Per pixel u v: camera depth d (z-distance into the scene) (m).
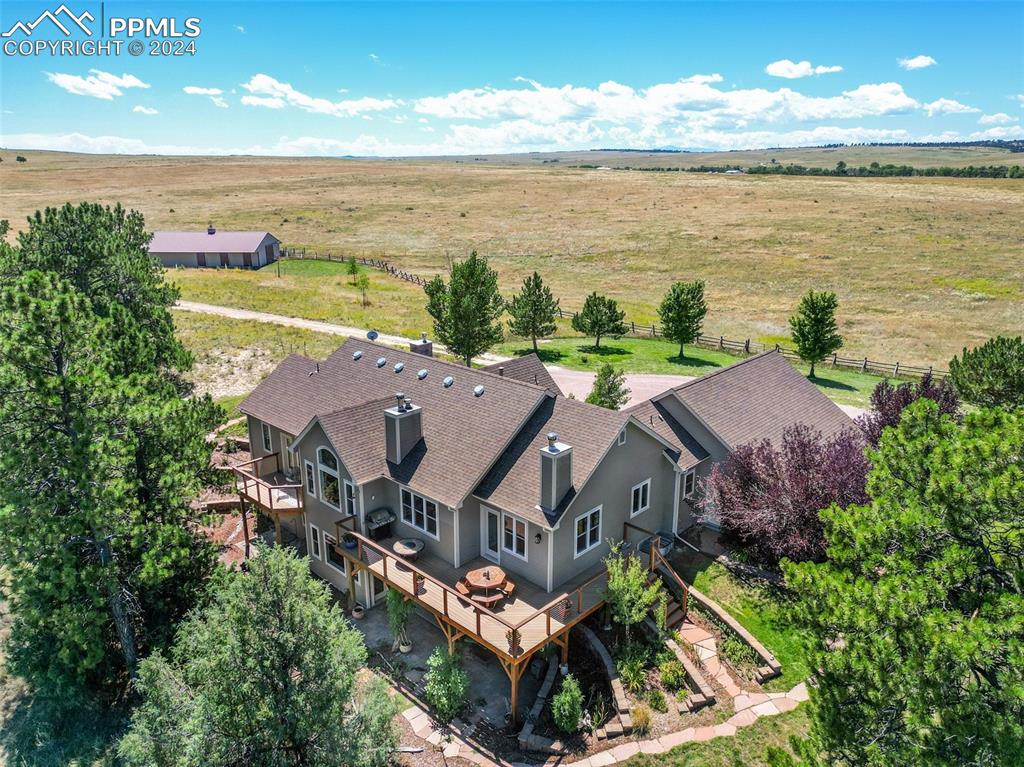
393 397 24.16
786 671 17.47
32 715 18.52
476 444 21.03
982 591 10.89
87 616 17.27
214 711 13.88
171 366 33.12
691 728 15.99
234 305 63.12
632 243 102.56
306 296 69.00
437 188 163.38
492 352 50.25
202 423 24.47
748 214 119.12
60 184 157.12
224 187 161.12
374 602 22.27
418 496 21.05
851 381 44.06
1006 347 27.30
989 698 9.70
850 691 10.93
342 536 21.88
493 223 120.00
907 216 110.38
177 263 87.44
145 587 19.73
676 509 23.36
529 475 19.70
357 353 28.11
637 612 17.86
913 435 13.55
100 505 16.70
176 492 19.30
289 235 110.25
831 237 99.44
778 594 19.97
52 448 16.95
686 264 90.12
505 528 20.22
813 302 43.78
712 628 19.22
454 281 42.75
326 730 14.38
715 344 53.38
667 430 24.08
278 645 14.37
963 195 130.00
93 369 18.06
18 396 16.77
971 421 12.43
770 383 28.39
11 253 34.34
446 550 20.59
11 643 19.16
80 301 18.06
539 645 16.98
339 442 21.36
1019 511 10.43
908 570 11.05
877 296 71.94
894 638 10.35
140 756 14.72
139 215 45.88
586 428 20.25
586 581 18.81
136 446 18.47
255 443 28.97
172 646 18.66
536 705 17.20
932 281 76.00
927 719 9.42
